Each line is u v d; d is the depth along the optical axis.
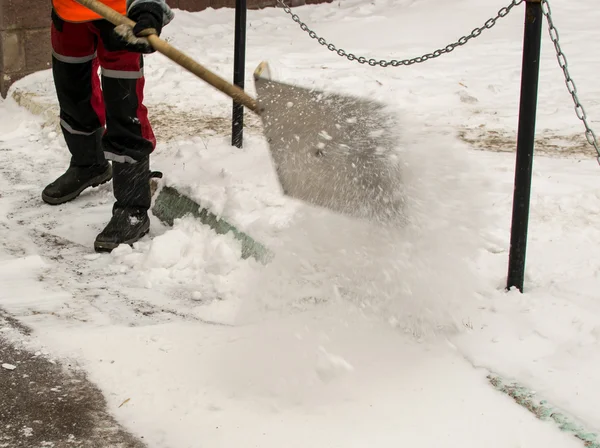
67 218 5.37
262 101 3.80
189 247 4.66
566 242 4.44
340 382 3.33
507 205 4.94
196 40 10.33
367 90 8.10
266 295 4.08
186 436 3.02
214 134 6.67
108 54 4.70
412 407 3.15
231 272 4.42
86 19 4.71
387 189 3.73
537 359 3.37
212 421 3.11
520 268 3.89
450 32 10.90
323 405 3.19
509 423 3.01
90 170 5.59
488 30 10.93
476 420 3.04
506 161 5.98
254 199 4.93
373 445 2.92
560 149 6.38
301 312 3.92
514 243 3.87
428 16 11.59
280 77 8.44
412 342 3.61
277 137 3.83
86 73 5.23
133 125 4.82
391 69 9.05
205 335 3.76
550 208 4.93
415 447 2.91
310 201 3.88
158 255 4.57
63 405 3.23
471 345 3.52
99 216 5.39
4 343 3.68
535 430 2.96
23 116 7.57
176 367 3.49
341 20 11.54
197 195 5.05
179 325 3.87
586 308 3.69
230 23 11.38
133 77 4.75
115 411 3.20
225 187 5.11
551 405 3.08
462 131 6.95
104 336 3.73
